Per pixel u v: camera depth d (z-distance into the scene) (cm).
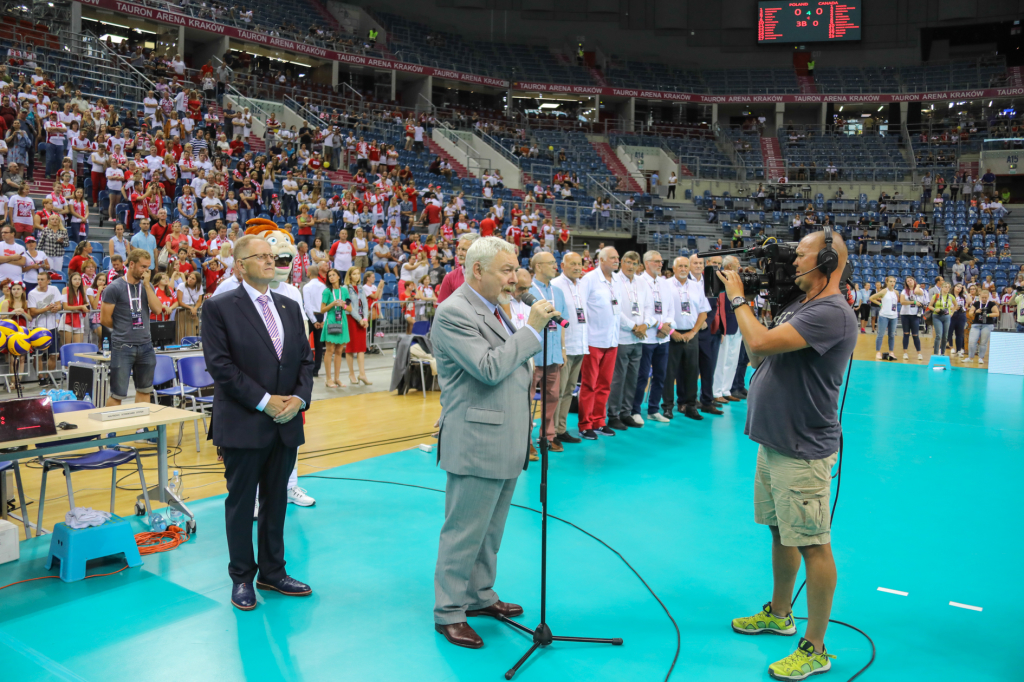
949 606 326
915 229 2378
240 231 1115
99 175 1205
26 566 352
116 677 259
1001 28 3038
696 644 291
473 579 310
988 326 1310
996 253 2269
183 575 346
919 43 3131
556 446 600
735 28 3256
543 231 1897
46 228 969
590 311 628
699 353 784
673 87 3180
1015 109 2986
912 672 271
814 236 266
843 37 3144
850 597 335
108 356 607
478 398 281
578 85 3041
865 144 2927
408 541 394
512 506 461
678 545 397
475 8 3150
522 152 2566
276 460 327
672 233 2264
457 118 2673
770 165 2903
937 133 2978
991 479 534
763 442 269
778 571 295
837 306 258
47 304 796
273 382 317
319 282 859
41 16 1872
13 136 1193
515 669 265
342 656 276
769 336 256
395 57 2708
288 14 2639
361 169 1880
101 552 344
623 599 331
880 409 822
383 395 845
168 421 384
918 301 1325
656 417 737
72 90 1441
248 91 2194
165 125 1504
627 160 2828
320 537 399
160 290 832
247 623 302
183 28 2205
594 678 264
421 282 1219
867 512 457
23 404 334
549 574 357
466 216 1680
